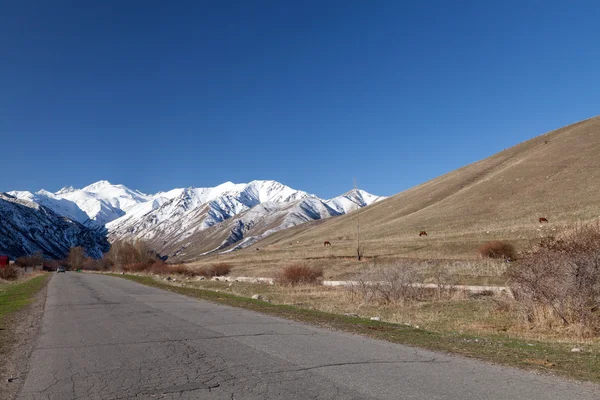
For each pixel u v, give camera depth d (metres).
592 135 96.94
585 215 54.69
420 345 8.95
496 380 6.29
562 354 8.45
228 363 7.38
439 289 22.16
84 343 9.55
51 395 5.93
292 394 5.69
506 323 14.22
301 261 58.88
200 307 16.22
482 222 68.50
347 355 7.93
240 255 90.62
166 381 6.40
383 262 48.25
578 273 13.13
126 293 23.95
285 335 10.05
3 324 12.89
